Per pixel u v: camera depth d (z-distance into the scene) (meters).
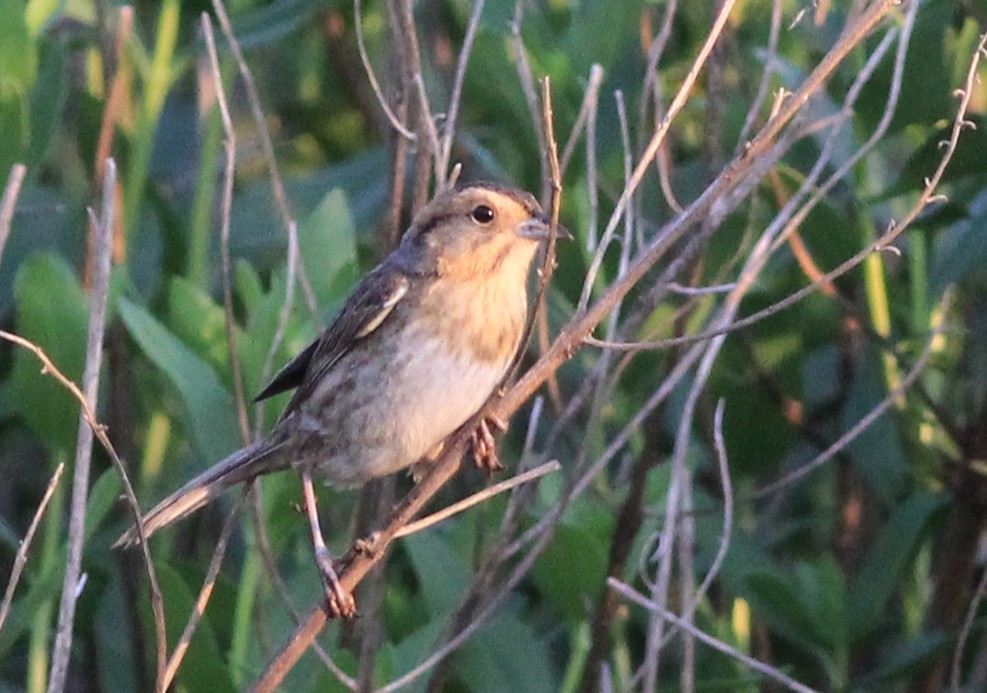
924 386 11.14
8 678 11.60
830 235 10.55
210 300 9.84
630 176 8.60
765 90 8.91
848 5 11.50
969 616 9.91
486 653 9.49
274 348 9.12
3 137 9.62
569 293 11.03
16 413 11.14
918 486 11.20
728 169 7.58
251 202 11.98
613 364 10.09
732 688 9.78
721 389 11.34
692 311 10.56
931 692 10.88
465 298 8.91
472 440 8.73
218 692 8.99
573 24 10.41
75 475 7.67
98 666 11.02
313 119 14.02
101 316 7.69
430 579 9.66
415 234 9.01
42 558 9.86
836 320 11.95
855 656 11.20
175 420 10.97
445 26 13.12
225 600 10.09
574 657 9.64
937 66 10.20
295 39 14.23
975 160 10.13
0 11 9.88
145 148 10.87
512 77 10.27
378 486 10.23
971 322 12.17
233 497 11.38
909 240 11.74
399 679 8.62
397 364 8.88
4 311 11.43
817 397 12.55
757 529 12.01
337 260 9.96
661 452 11.34
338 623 9.98
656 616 8.81
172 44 10.97
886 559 10.36
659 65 10.89
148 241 11.70
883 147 11.02
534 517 9.98
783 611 10.30
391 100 10.65
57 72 10.49
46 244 11.73
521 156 10.69
